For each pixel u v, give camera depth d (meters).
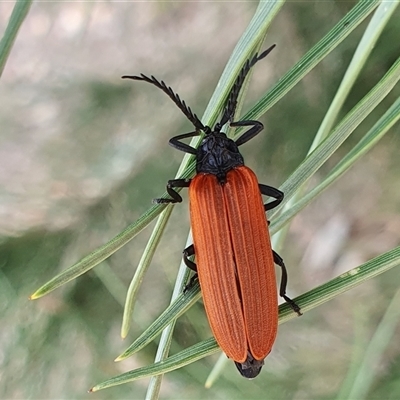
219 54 0.10
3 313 0.09
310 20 0.09
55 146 0.10
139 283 0.05
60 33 0.10
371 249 0.10
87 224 0.10
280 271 0.10
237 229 0.06
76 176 0.10
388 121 0.05
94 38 0.10
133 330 0.10
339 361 0.09
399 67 0.05
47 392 0.09
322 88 0.09
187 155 0.05
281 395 0.09
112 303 0.10
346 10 0.09
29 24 0.10
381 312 0.09
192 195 0.06
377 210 0.10
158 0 0.10
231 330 0.06
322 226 0.10
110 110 0.10
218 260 0.06
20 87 0.10
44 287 0.05
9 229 0.10
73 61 0.10
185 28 0.10
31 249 0.10
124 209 0.10
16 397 0.09
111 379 0.05
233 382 0.09
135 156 0.10
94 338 0.10
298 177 0.05
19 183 0.10
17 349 0.09
